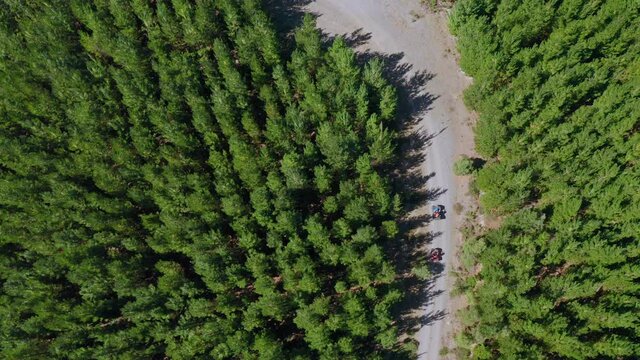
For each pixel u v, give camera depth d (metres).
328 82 59.56
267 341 53.44
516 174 55.53
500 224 59.94
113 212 58.03
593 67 59.28
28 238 58.19
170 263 56.53
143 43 68.38
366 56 67.81
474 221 61.16
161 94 63.19
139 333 54.19
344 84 60.53
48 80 64.56
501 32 62.25
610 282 52.69
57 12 64.19
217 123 62.12
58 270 57.12
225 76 61.72
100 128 61.91
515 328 52.94
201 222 57.25
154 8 69.19
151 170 58.03
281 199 55.94
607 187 55.09
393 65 67.25
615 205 54.00
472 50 59.62
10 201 58.22
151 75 65.88
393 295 54.56
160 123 59.72
